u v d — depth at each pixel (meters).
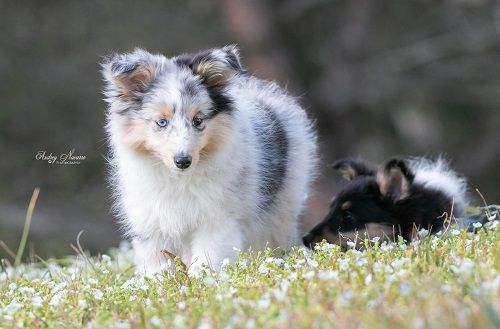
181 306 8.41
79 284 10.24
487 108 30.75
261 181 11.78
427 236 10.17
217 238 11.20
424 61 30.44
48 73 30.12
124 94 11.20
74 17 30.56
